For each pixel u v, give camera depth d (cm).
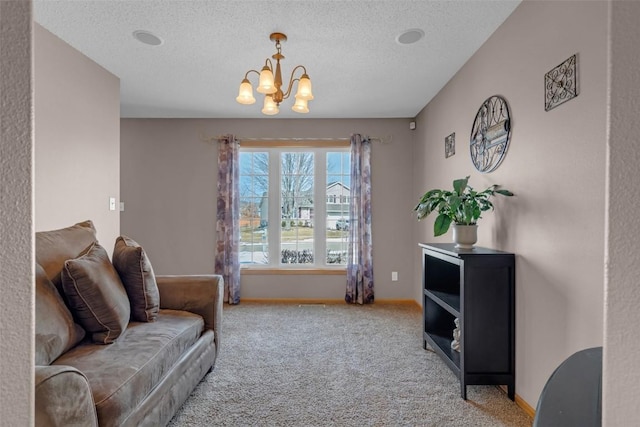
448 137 326
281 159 463
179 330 202
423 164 409
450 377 239
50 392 105
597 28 151
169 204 449
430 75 313
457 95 304
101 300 174
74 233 203
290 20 225
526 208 202
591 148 155
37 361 142
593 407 77
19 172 48
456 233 235
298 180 464
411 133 448
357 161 439
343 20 224
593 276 155
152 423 162
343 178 462
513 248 214
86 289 171
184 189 449
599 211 151
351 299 435
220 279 254
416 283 435
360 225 439
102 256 196
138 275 208
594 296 154
